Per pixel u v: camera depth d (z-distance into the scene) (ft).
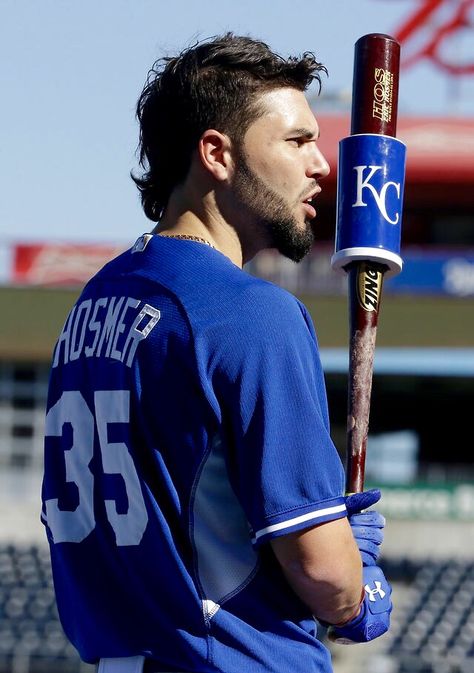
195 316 26.00
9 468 264.11
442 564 230.07
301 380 25.76
